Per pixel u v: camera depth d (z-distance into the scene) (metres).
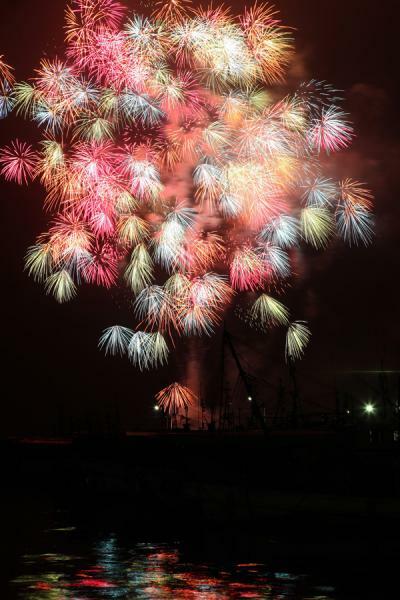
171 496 55.22
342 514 45.47
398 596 33.84
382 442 55.22
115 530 52.97
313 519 46.31
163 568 40.44
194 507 52.06
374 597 33.75
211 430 62.97
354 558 40.41
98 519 57.69
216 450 58.00
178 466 58.78
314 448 54.53
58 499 68.44
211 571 39.09
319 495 48.88
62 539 50.03
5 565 41.88
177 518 53.81
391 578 36.59
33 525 55.75
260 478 55.19
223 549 44.16
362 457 51.72
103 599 34.31
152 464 62.41
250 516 48.41
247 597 34.19
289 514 47.22
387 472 50.62
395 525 44.00
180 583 37.00
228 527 49.22
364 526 44.72
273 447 55.50
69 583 37.44
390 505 45.34
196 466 58.09
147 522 55.75
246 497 49.12
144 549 45.94
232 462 57.12
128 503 60.53
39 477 74.25
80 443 71.25
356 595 34.09
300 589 35.19
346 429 58.03
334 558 40.47
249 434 57.47
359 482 51.28
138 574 39.19
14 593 35.50
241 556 42.03
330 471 52.84
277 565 39.59
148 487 58.16
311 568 38.66
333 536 45.38
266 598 33.97
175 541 48.19
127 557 43.72
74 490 69.12
